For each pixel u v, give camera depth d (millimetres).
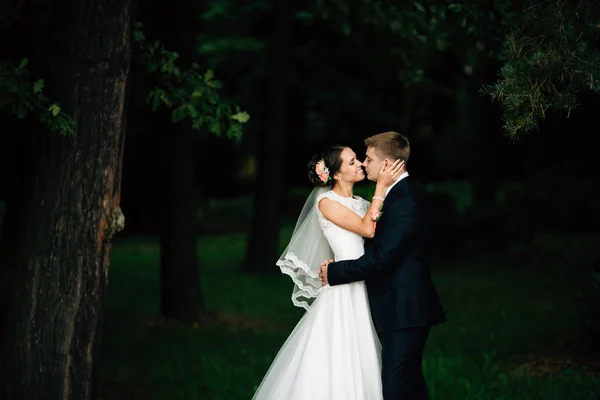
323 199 5074
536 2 4742
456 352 8664
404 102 21344
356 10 9609
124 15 5094
